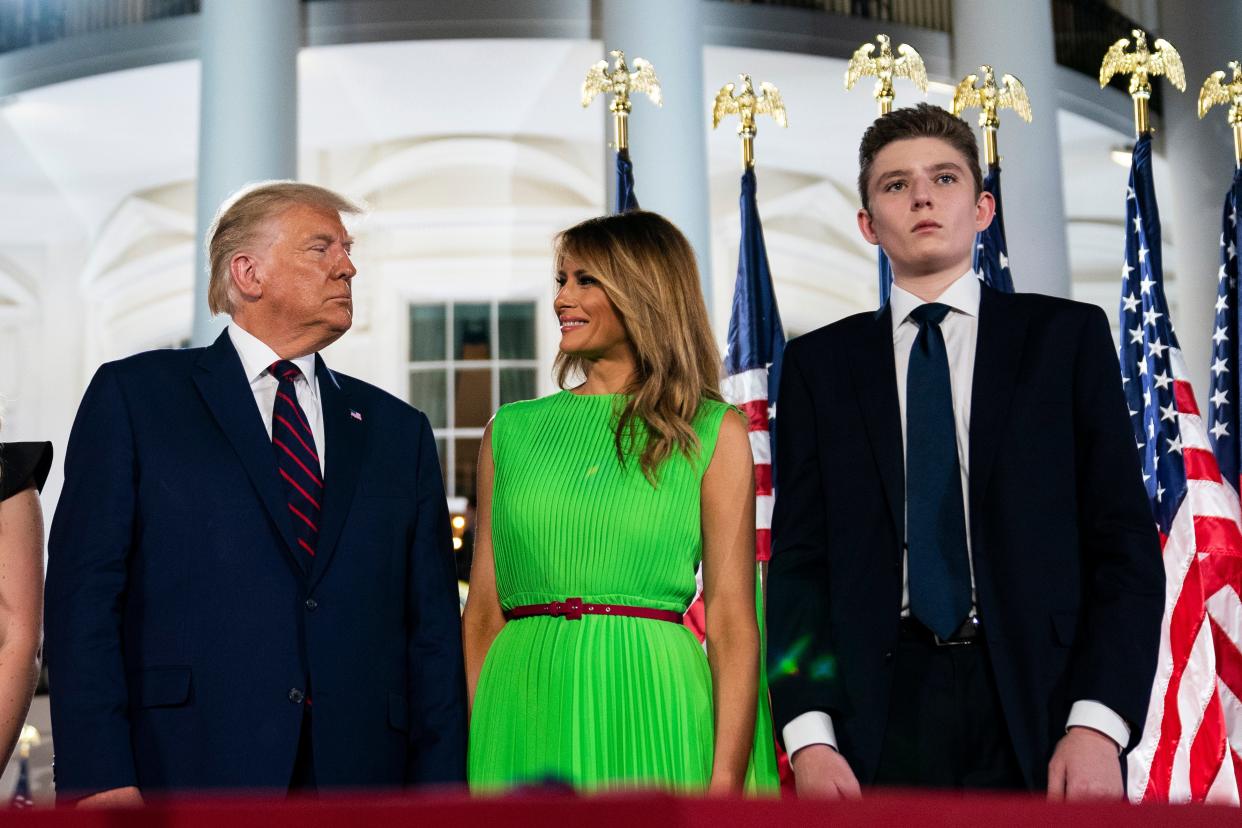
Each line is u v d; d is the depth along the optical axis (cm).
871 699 211
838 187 1177
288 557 222
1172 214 1001
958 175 235
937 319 230
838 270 1186
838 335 238
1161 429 353
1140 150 367
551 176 1191
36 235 1252
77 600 211
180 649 215
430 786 221
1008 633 208
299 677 217
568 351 244
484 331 1198
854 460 225
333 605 223
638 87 390
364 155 1186
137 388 229
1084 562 215
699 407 240
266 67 877
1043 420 219
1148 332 361
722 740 221
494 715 229
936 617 210
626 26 789
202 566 218
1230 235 371
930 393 224
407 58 989
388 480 239
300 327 239
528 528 234
